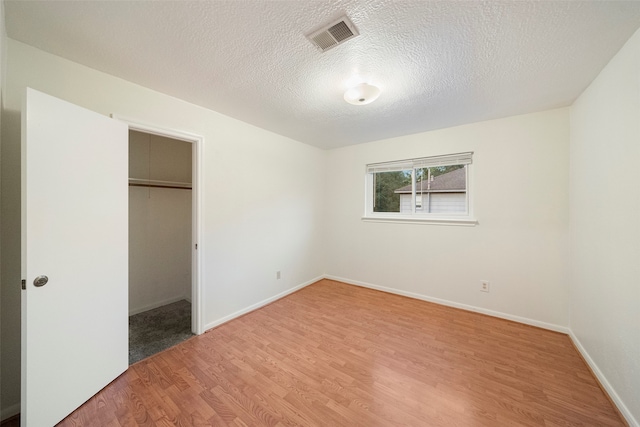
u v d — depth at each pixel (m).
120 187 1.70
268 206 3.07
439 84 1.89
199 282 2.30
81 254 1.46
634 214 1.33
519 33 1.33
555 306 2.36
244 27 1.30
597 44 1.41
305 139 3.47
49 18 1.23
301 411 1.42
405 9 1.18
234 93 2.05
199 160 2.29
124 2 1.14
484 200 2.71
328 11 1.19
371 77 1.80
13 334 1.43
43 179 1.28
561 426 1.32
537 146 2.43
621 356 1.42
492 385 1.63
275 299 3.17
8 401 1.42
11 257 1.42
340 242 3.94
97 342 1.55
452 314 2.72
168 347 2.08
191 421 1.35
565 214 2.31
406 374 1.74
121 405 1.46
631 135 1.35
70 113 1.39
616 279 1.49
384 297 3.26
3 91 1.35
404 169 3.31
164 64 1.65
